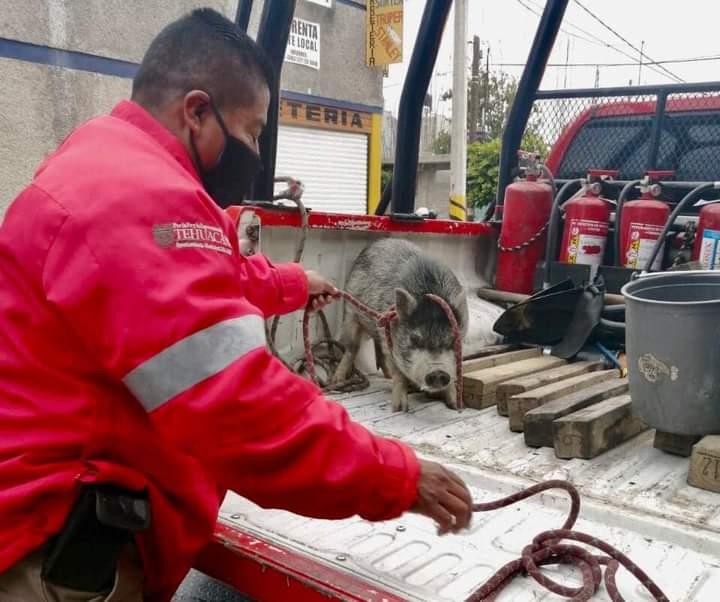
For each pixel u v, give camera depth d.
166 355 1.17
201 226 1.28
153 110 1.52
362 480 1.27
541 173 4.22
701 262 3.49
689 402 2.18
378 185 13.29
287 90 11.17
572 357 3.34
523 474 2.19
